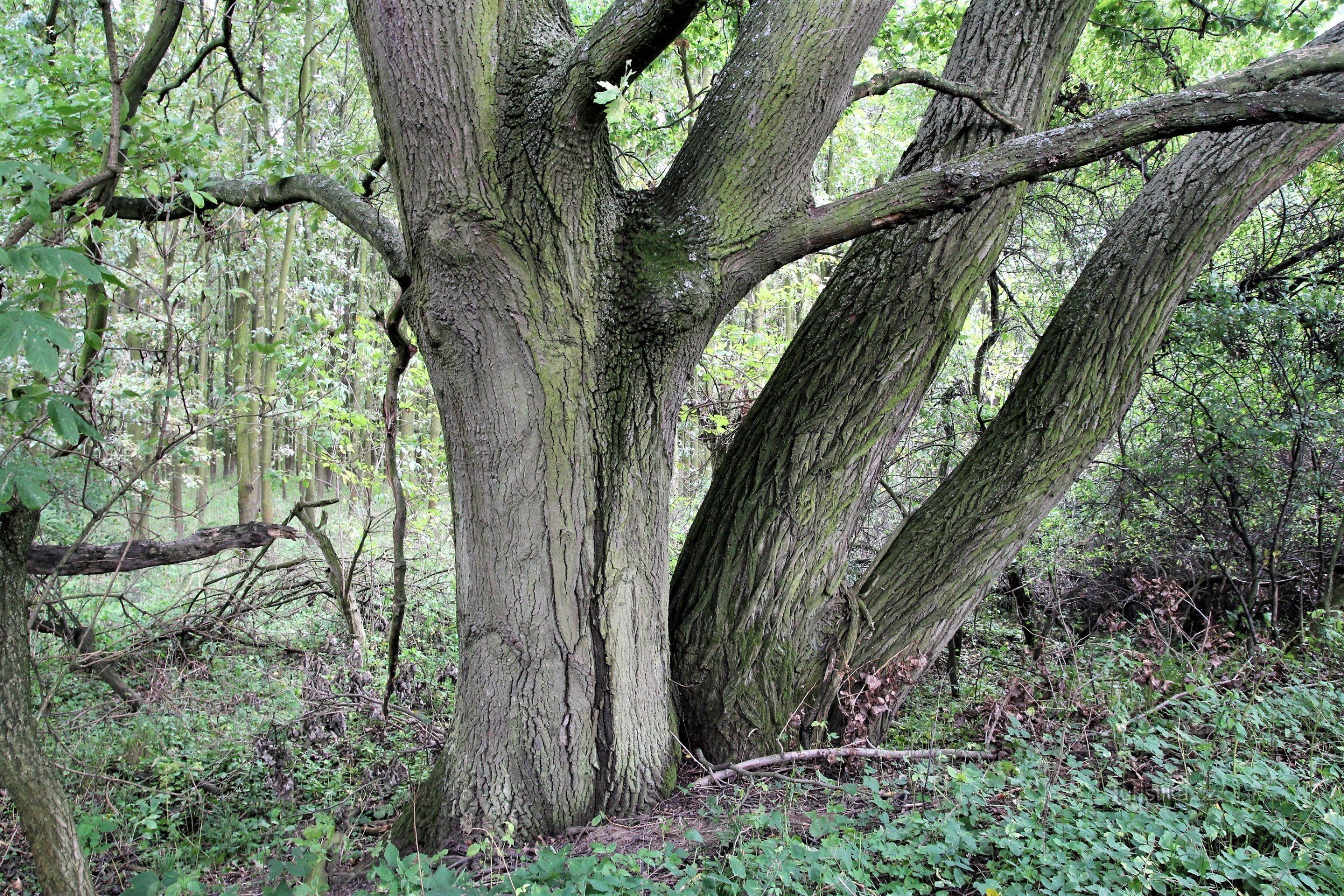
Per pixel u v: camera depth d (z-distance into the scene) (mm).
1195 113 2434
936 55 7234
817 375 3621
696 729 3625
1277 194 6059
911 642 3830
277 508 13211
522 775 3004
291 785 4043
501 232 2604
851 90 2873
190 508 11227
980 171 2594
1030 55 3605
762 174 2771
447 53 2496
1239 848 2605
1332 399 5805
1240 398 5785
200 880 3123
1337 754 3561
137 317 6477
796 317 11312
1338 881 2383
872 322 3555
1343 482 5832
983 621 6773
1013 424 3895
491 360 2756
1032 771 3080
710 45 6355
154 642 4398
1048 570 6168
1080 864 2479
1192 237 3705
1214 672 4477
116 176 2797
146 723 4102
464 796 3041
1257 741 3500
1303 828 2754
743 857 2521
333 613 5582
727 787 3348
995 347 6754
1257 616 6035
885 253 3584
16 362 3039
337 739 4328
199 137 3535
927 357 3619
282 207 3939
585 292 2770
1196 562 6430
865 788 3232
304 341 5230
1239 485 5984
